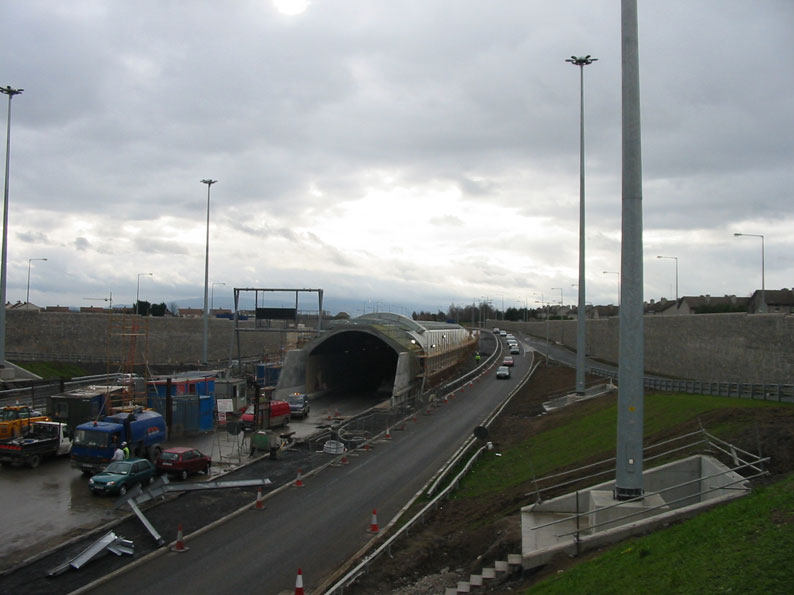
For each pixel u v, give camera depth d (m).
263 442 30.88
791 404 25.39
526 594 12.90
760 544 10.80
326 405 51.22
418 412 43.66
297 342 64.56
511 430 36.09
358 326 52.81
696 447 19.30
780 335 35.75
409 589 15.58
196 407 36.53
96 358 68.88
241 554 17.58
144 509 21.47
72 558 16.66
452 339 77.38
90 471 26.02
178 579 15.77
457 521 20.48
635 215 16.20
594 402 37.12
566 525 17.16
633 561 12.18
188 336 75.06
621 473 16.14
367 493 23.95
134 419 28.09
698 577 10.41
